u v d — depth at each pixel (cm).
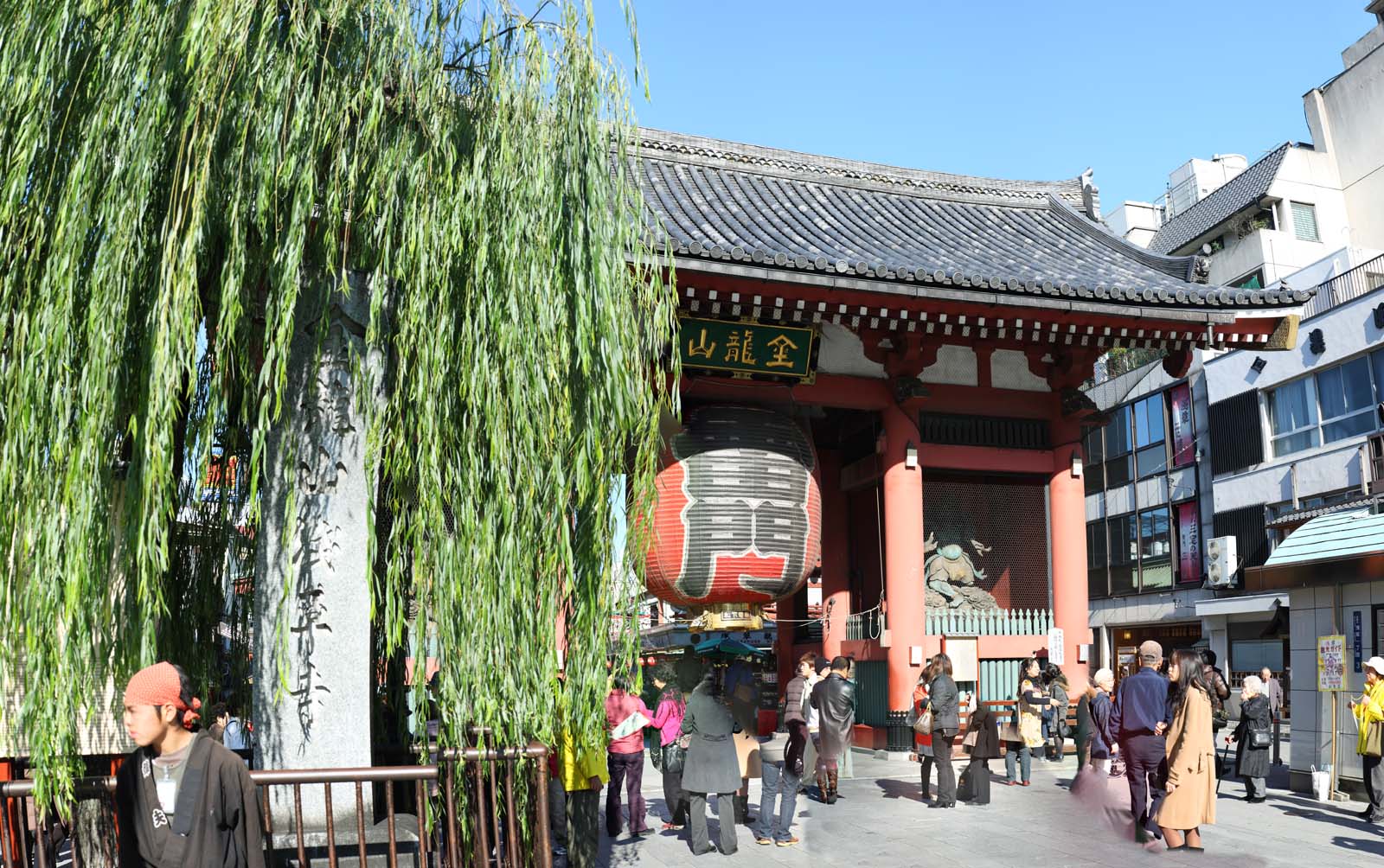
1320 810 1175
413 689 639
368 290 621
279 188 564
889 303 1341
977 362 1576
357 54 582
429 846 588
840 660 1098
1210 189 4131
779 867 873
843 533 1761
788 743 999
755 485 1293
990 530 1605
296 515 598
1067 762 1538
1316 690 1318
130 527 501
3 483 492
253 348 643
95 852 611
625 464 681
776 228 1545
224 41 529
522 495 609
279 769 512
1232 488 3147
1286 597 2838
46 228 534
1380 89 3350
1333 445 2798
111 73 518
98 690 597
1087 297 1378
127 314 521
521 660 598
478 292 598
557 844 960
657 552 1283
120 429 555
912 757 1450
